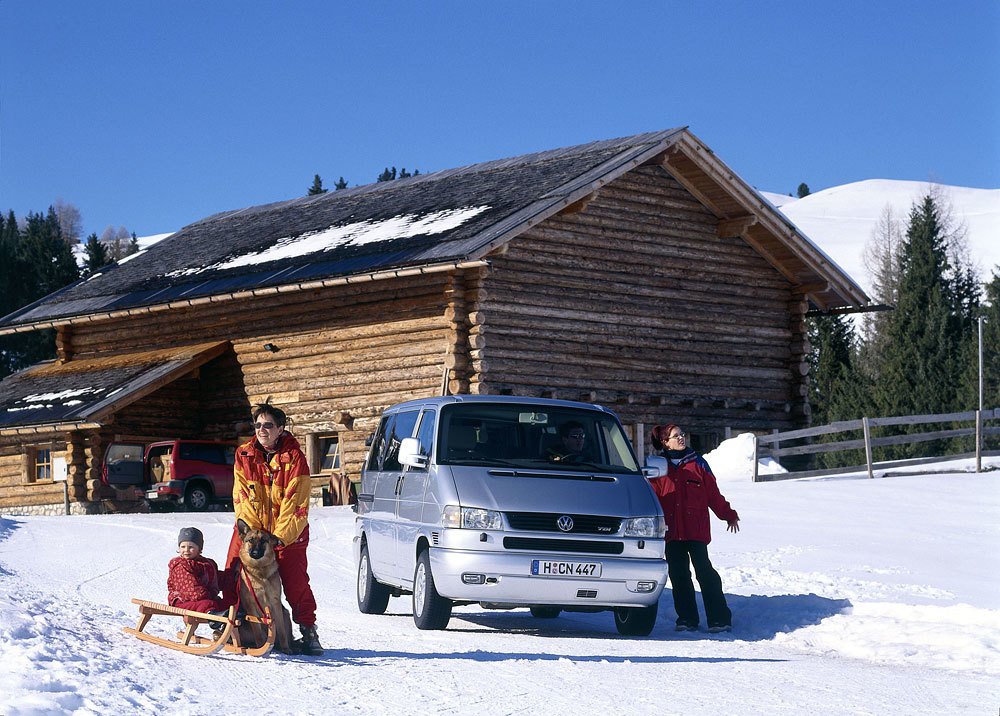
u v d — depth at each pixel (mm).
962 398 47469
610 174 28172
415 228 29625
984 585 13195
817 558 15195
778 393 32438
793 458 32250
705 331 31109
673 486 11742
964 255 106750
